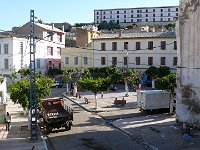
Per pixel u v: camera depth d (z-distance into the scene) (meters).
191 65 29.53
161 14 153.12
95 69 59.81
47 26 78.25
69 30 130.38
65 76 57.81
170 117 34.03
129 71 51.62
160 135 26.47
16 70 64.75
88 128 29.77
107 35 68.56
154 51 63.94
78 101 46.19
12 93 28.11
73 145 23.91
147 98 36.38
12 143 24.03
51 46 76.69
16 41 65.44
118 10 160.88
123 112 37.78
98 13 164.75
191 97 29.58
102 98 49.12
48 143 24.58
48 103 31.12
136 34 66.25
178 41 30.81
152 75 58.53
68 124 28.66
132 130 28.42
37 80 28.69
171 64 63.12
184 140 24.78
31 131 24.86
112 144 24.12
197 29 28.86
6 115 29.89
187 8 29.59
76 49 70.62
